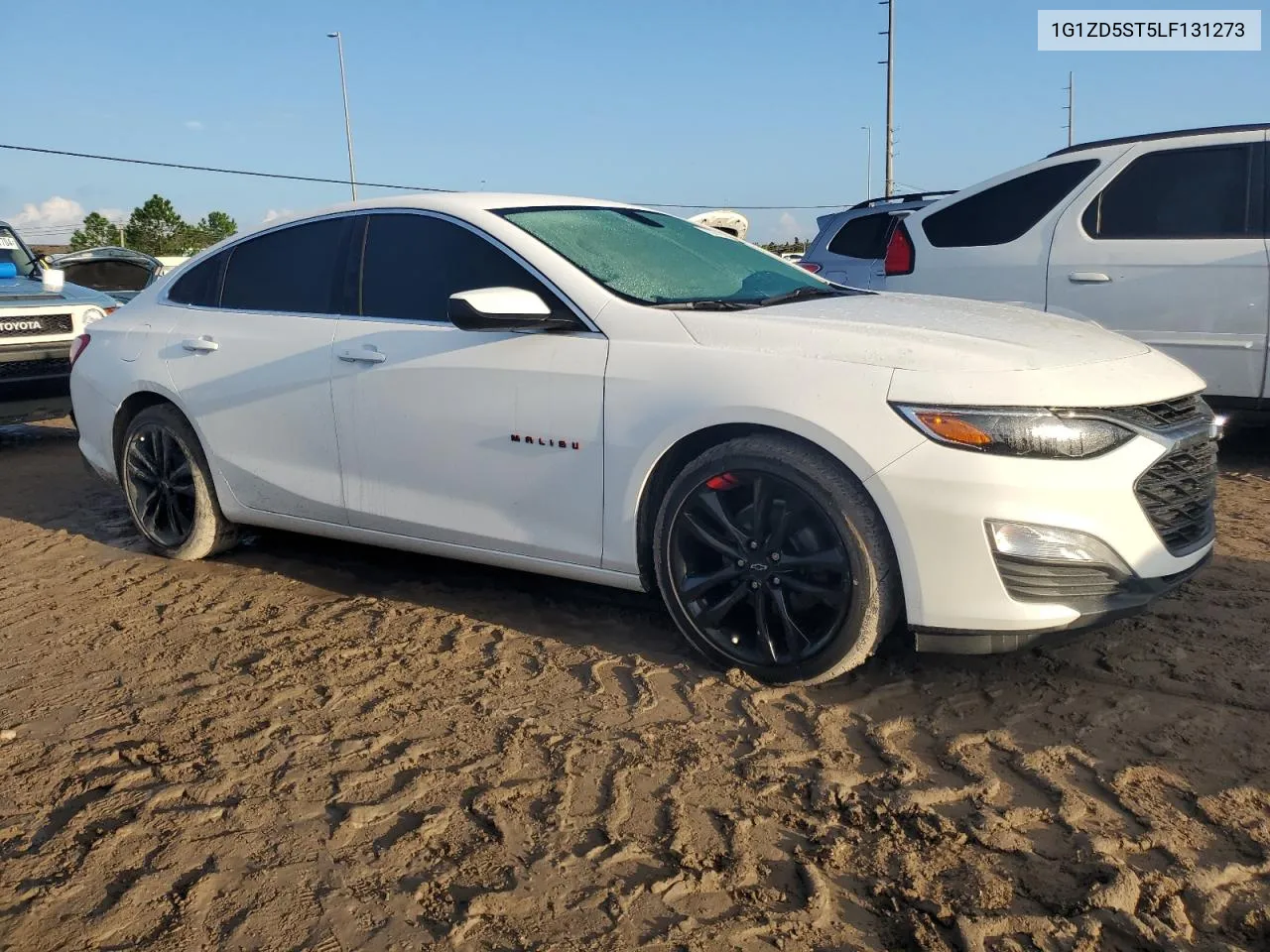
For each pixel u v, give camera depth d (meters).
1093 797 2.63
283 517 4.46
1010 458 2.90
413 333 3.94
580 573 3.66
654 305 3.57
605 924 2.23
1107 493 2.93
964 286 6.67
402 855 2.50
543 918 2.26
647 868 2.42
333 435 4.17
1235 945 2.10
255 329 4.46
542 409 3.59
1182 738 2.91
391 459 4.01
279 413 4.33
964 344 3.15
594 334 3.54
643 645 3.70
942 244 6.79
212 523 4.75
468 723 3.15
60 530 5.58
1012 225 6.51
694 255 4.16
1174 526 3.16
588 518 3.56
